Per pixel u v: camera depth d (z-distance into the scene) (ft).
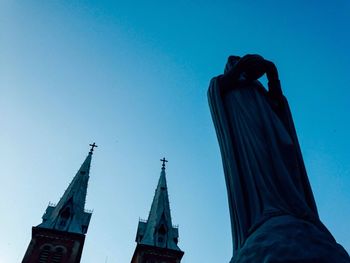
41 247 186.70
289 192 17.97
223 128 21.27
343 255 14.99
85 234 201.46
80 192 224.33
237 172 19.38
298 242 14.96
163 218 222.28
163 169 265.34
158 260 198.49
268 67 22.59
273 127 20.43
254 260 15.11
